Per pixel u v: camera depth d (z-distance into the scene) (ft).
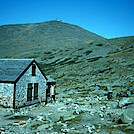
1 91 99.45
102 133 57.82
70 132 61.26
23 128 68.54
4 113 93.91
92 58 340.80
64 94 156.97
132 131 57.26
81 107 100.01
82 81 220.64
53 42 630.33
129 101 96.53
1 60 118.73
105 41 456.86
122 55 321.93
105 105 105.29
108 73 245.24
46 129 65.67
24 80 103.96
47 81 126.72
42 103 118.83
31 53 482.69
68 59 361.51
